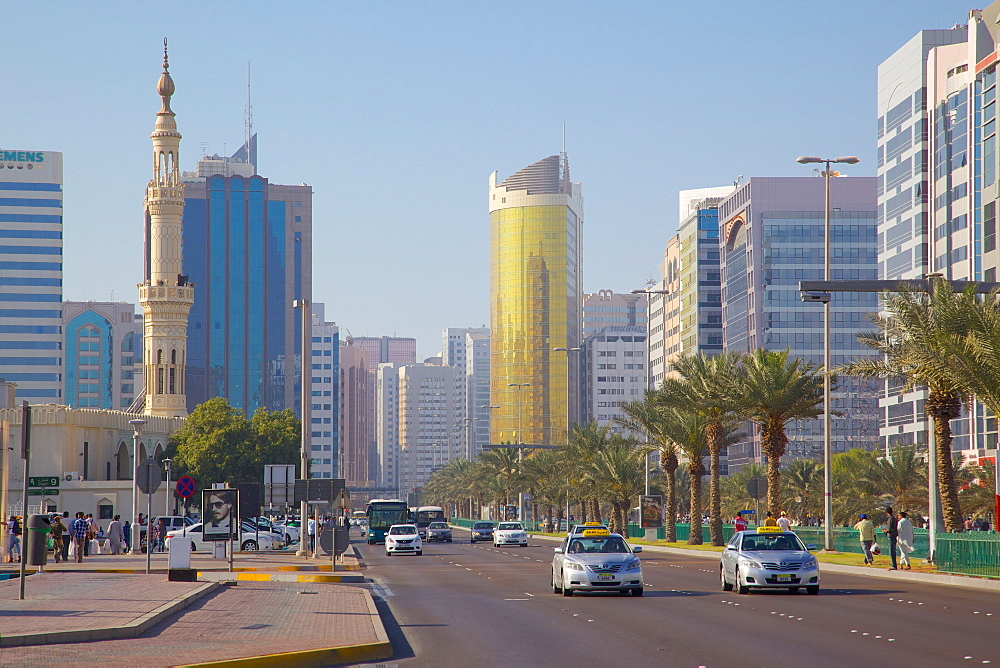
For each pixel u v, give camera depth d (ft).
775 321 599.57
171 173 419.95
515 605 95.86
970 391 141.69
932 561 149.07
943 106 372.17
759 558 104.01
